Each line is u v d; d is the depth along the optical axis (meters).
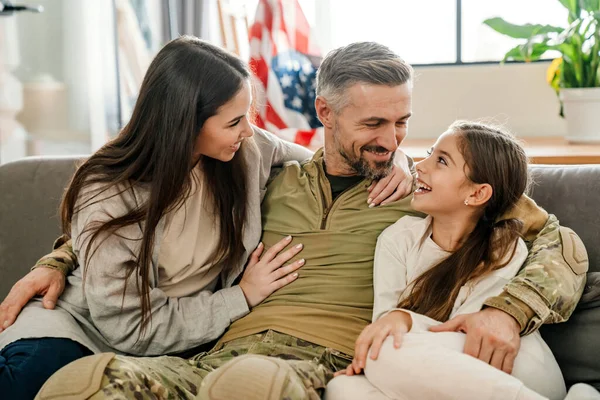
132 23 2.70
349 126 1.50
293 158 1.74
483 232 1.43
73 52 2.77
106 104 2.77
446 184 1.42
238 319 1.49
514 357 1.24
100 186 1.43
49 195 1.81
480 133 1.43
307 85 2.44
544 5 2.74
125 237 1.42
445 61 2.83
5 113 2.78
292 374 1.14
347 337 1.42
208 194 1.54
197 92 1.40
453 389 1.15
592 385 1.39
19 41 2.76
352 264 1.49
